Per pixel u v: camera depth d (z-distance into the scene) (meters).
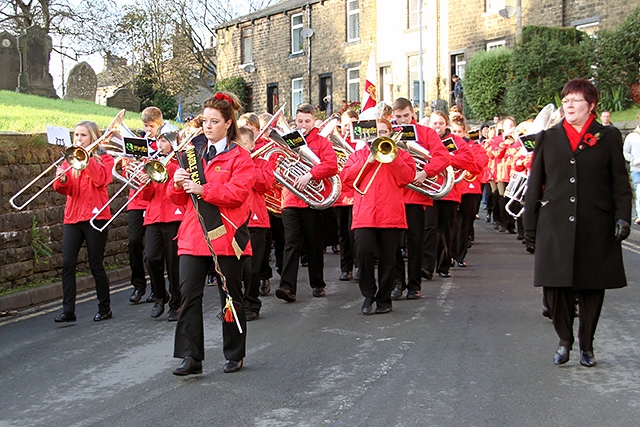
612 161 5.49
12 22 34.69
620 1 22.55
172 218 7.62
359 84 31.00
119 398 5.18
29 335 7.18
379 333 6.81
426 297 8.51
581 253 5.46
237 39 36.47
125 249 11.52
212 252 5.38
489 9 26.20
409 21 29.06
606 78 20.88
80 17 34.16
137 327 7.44
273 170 8.10
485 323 7.15
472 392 5.09
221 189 5.29
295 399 5.04
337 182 8.24
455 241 10.81
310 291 9.13
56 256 9.92
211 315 7.89
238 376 5.59
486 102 24.05
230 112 5.49
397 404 4.88
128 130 7.79
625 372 5.50
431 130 8.55
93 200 7.66
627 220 5.39
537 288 8.98
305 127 8.27
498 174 15.09
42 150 9.80
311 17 32.78
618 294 8.44
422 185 8.58
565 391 5.08
